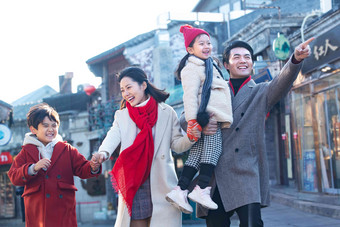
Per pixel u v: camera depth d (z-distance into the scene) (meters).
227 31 20.58
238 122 3.59
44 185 4.07
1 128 18.02
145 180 3.57
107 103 21.83
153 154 3.58
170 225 3.52
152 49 20.36
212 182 3.59
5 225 24.23
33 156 4.16
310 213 9.78
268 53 15.26
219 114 3.41
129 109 3.72
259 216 3.44
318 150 11.11
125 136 3.67
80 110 24.95
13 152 25.56
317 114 11.09
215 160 3.42
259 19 15.03
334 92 10.24
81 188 23.27
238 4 23.14
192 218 11.26
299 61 3.31
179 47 20.36
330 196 10.35
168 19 19.86
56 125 4.29
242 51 3.77
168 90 18.56
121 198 3.54
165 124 3.71
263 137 3.63
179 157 14.96
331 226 7.86
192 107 3.38
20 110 27.12
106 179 22.86
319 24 11.48
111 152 3.58
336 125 10.23
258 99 3.64
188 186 3.63
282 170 16.19
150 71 20.30
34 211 4.06
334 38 9.68
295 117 12.30
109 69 23.12
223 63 3.95
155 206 3.51
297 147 12.24
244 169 3.49
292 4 18.45
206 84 3.48
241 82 3.82
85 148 23.77
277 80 3.52
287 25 15.00
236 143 3.55
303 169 11.94
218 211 3.61
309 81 11.27
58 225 4.04
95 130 22.89
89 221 22.66
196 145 3.53
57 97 25.69
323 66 10.12
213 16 20.33
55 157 4.18
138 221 3.54
